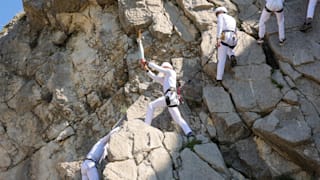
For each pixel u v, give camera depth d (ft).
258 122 34.37
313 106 34.68
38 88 46.75
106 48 44.37
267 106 34.99
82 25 47.55
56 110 44.45
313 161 32.60
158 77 36.01
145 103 38.47
